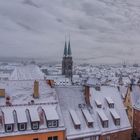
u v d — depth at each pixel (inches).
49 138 1967.3
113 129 2273.6
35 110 1988.2
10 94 2053.4
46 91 2197.3
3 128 1836.9
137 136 2792.8
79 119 2154.3
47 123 1967.3
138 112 2800.2
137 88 3112.7
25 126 1892.2
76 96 2335.1
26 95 2095.2
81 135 2069.4
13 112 1930.4
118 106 2504.9
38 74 3917.3
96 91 2501.2
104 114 2293.3
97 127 2180.1
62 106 2191.2
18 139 1855.3
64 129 2006.6
